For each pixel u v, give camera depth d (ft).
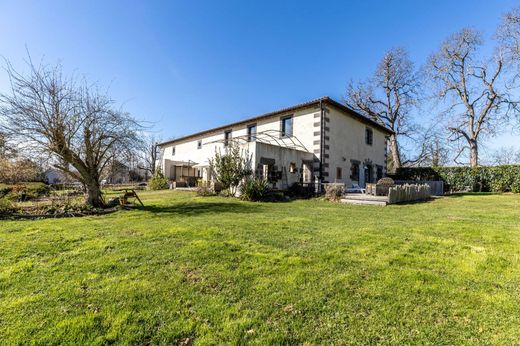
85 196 32.83
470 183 63.82
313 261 12.67
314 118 53.78
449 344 6.89
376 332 7.36
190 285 10.13
